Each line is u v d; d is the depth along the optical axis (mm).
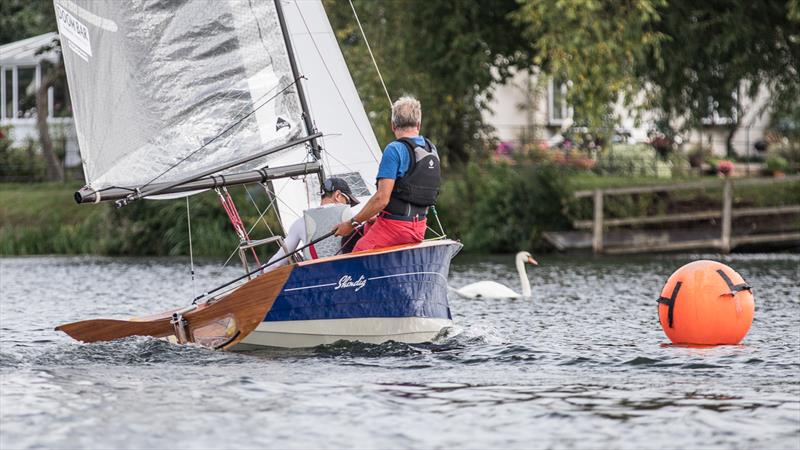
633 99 96062
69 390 34438
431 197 42156
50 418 30703
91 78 44562
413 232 42094
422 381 36062
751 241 107125
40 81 154875
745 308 44344
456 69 109062
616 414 31328
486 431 29406
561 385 35531
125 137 44781
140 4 44938
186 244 108562
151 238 109688
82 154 44344
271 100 46438
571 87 92500
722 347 43719
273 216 106125
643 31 99062
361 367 38625
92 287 72938
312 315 41625
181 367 38594
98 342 43375
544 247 108875
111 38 44688
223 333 42156
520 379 36531
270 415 31078
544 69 98750
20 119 155000
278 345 42188
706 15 104000
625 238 107750
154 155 45062
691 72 111750
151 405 32281
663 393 34188
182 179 44219
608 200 110625
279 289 41031
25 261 101000
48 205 121188
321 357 40719
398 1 106938
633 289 69000
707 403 32719
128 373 37500
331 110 50000
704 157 139250
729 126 129000
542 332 48344
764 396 33750
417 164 41531
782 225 110688
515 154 117312
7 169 136750
